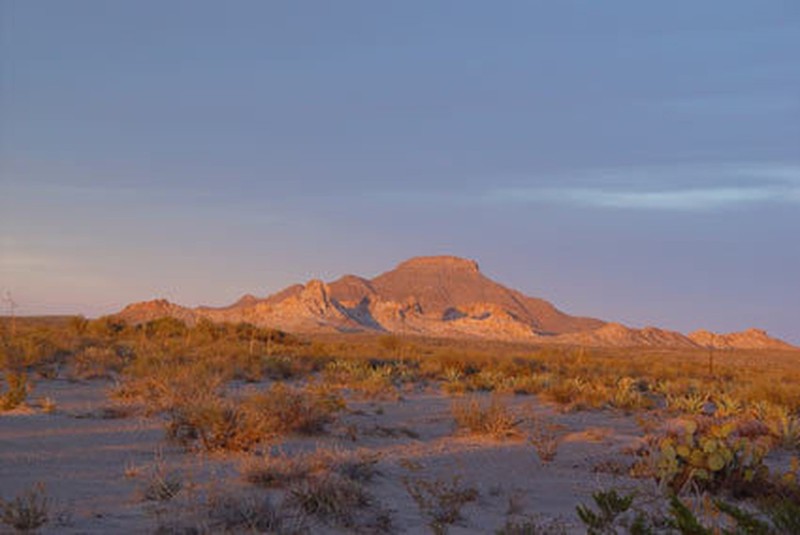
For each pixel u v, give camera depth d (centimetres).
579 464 1441
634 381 3569
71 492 981
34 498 903
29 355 2748
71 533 782
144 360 2670
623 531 917
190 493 955
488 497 1134
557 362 5472
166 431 1420
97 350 3356
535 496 1170
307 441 1464
